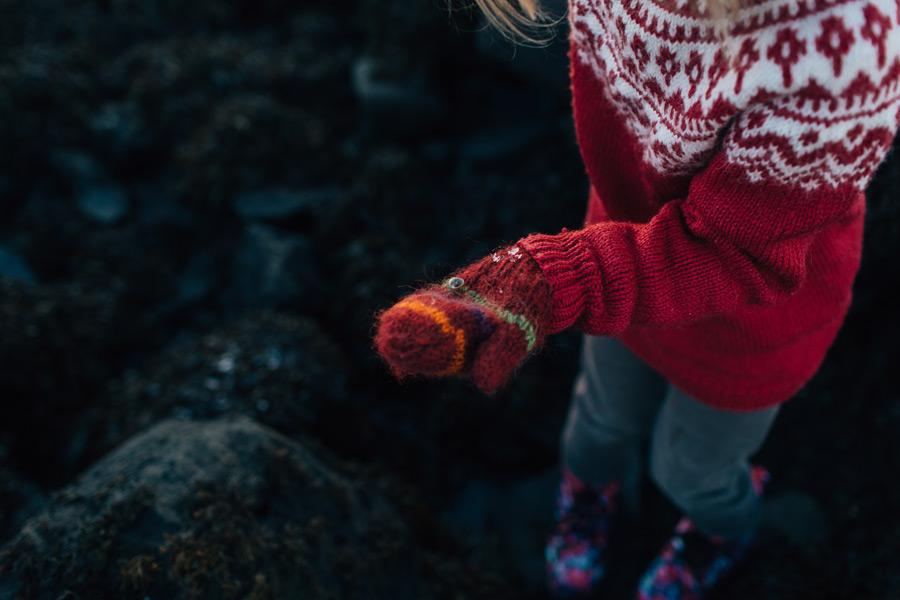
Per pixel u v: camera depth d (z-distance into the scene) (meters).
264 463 1.57
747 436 1.37
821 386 2.31
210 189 3.12
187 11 4.00
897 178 2.04
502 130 3.24
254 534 1.43
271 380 2.22
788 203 0.81
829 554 1.92
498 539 2.17
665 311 0.90
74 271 2.95
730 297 0.90
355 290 2.71
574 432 1.78
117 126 3.34
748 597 1.90
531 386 2.42
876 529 1.99
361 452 2.31
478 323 0.79
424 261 2.88
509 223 2.92
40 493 2.08
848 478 2.13
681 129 0.85
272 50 3.86
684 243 0.89
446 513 2.29
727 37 0.75
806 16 0.71
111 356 2.66
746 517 1.69
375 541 1.66
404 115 3.25
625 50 0.91
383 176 3.06
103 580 1.30
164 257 3.07
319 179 3.28
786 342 1.13
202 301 2.93
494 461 2.42
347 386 2.40
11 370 2.34
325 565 1.51
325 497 1.61
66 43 3.82
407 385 2.54
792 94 0.73
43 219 3.07
